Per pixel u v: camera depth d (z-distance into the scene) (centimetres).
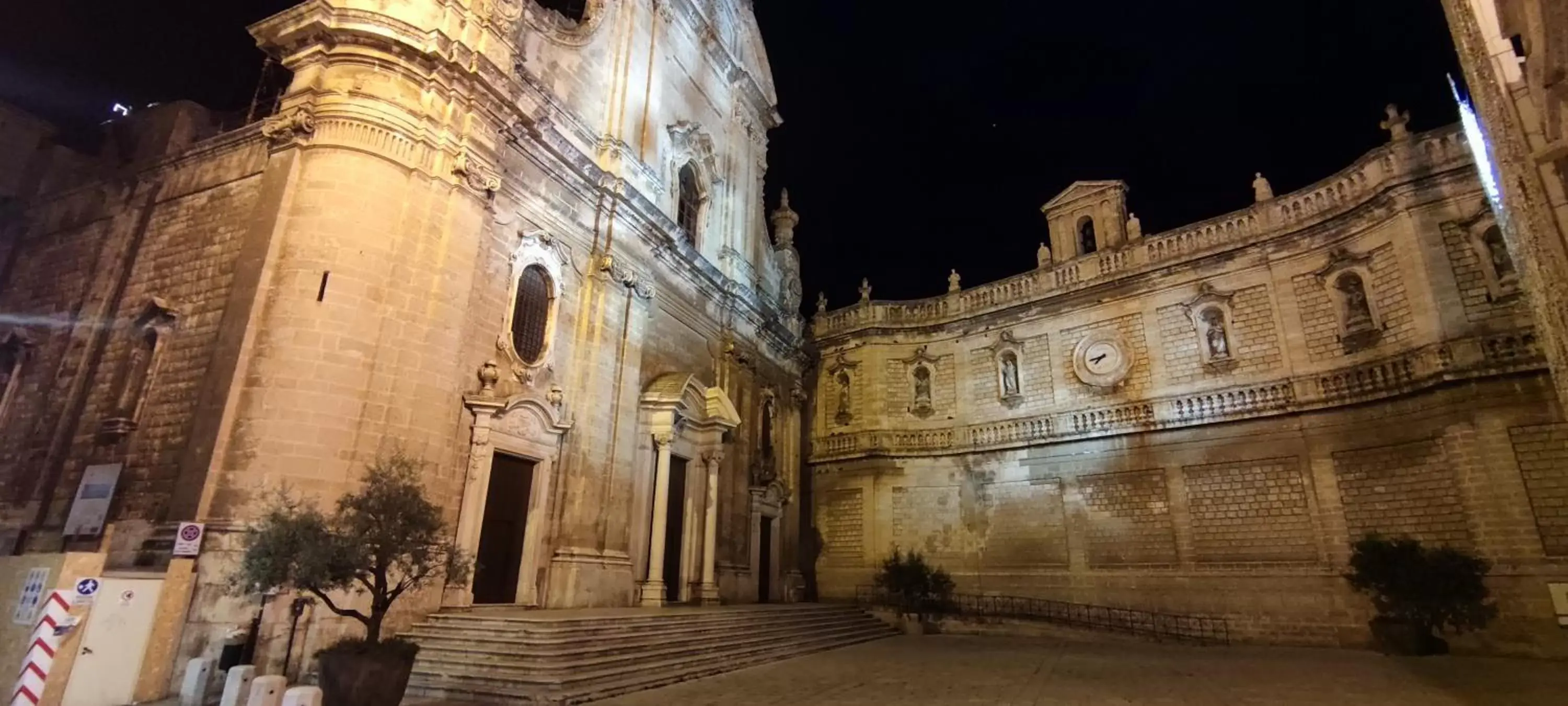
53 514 1808
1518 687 1400
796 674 1642
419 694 1314
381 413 1584
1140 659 1925
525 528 1936
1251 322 2589
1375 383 2253
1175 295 2775
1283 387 2458
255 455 1441
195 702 1197
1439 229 2164
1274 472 2439
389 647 1084
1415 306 2180
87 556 1141
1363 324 2331
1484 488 1980
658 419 2439
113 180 2242
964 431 3178
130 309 1984
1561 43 642
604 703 1271
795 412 3566
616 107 2514
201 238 1938
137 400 1808
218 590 1340
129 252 2078
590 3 2492
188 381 1733
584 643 1466
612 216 2367
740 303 3183
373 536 1138
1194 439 2617
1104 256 2978
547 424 2011
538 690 1270
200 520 1396
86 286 2131
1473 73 1077
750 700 1295
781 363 3547
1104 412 2823
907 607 2880
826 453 3484
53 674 1086
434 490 1669
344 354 1555
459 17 1900
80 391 1959
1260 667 1750
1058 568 2805
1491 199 1745
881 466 3291
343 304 1574
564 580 1980
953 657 1981
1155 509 2648
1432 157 2209
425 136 1764
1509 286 2020
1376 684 1474
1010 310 3186
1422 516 2116
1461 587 1908
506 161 1991
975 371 3247
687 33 3111
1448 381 2061
